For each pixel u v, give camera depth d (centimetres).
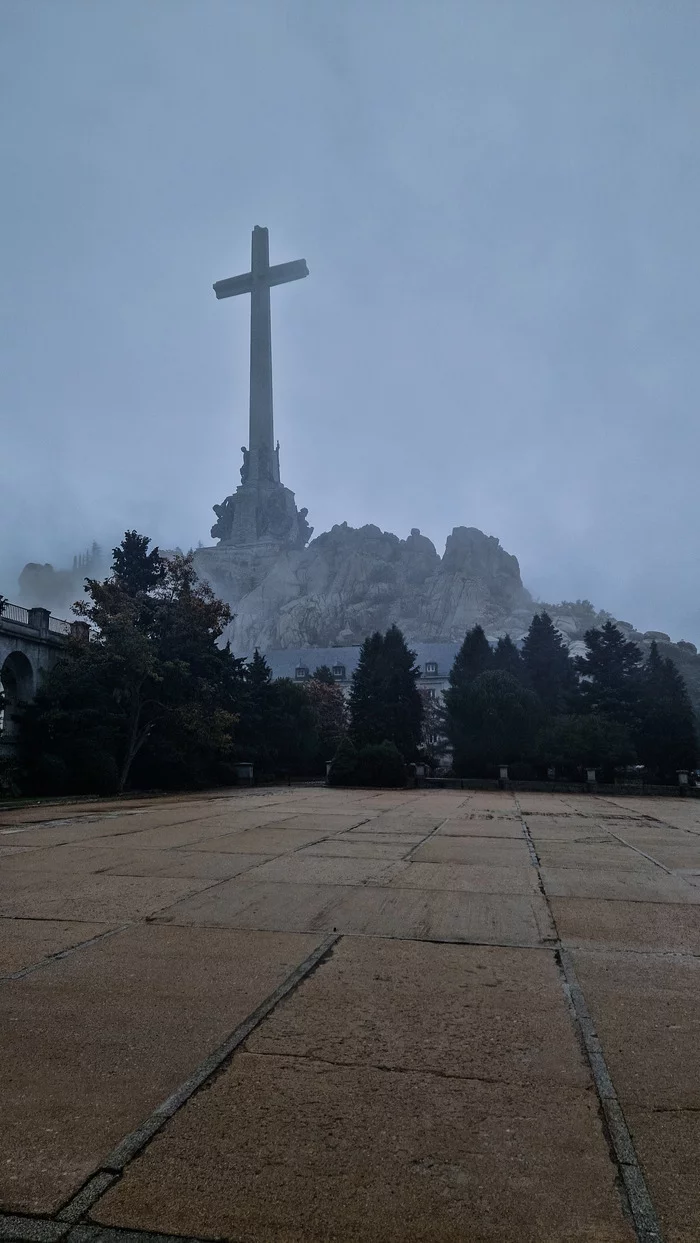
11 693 3622
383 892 948
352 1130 370
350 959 655
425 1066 441
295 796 3127
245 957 659
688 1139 365
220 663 4372
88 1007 536
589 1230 300
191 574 4525
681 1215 309
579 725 5241
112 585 4200
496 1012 530
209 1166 340
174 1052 460
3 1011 528
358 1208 313
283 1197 319
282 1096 404
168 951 677
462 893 949
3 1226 303
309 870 1112
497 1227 302
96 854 1263
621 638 6588
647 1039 484
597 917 824
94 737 3559
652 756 5953
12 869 1109
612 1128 374
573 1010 535
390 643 6309
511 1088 415
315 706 8188
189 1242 294
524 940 726
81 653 3784
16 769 3353
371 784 4459
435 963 647
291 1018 515
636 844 1520
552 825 1933
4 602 3481
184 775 4203
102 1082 421
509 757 5350
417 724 6200
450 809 2430
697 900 923
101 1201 317
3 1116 384
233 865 1152
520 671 6925
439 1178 332
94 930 751
